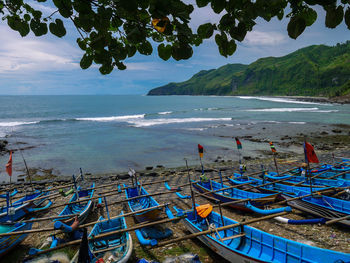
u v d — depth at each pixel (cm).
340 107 9362
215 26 160
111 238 977
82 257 676
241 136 3919
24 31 188
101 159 2831
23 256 994
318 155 2667
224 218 1038
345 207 1078
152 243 857
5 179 2273
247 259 766
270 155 2833
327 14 139
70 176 2309
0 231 940
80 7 170
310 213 1134
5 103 14612
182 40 176
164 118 6425
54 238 966
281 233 1054
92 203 1434
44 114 7719
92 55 200
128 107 10888
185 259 855
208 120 5856
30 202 1384
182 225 1183
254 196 1355
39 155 3014
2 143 3438
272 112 7681
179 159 2791
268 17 137
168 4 140
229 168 2388
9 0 176
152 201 1295
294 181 1736
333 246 923
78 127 4966
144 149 3228
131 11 146
